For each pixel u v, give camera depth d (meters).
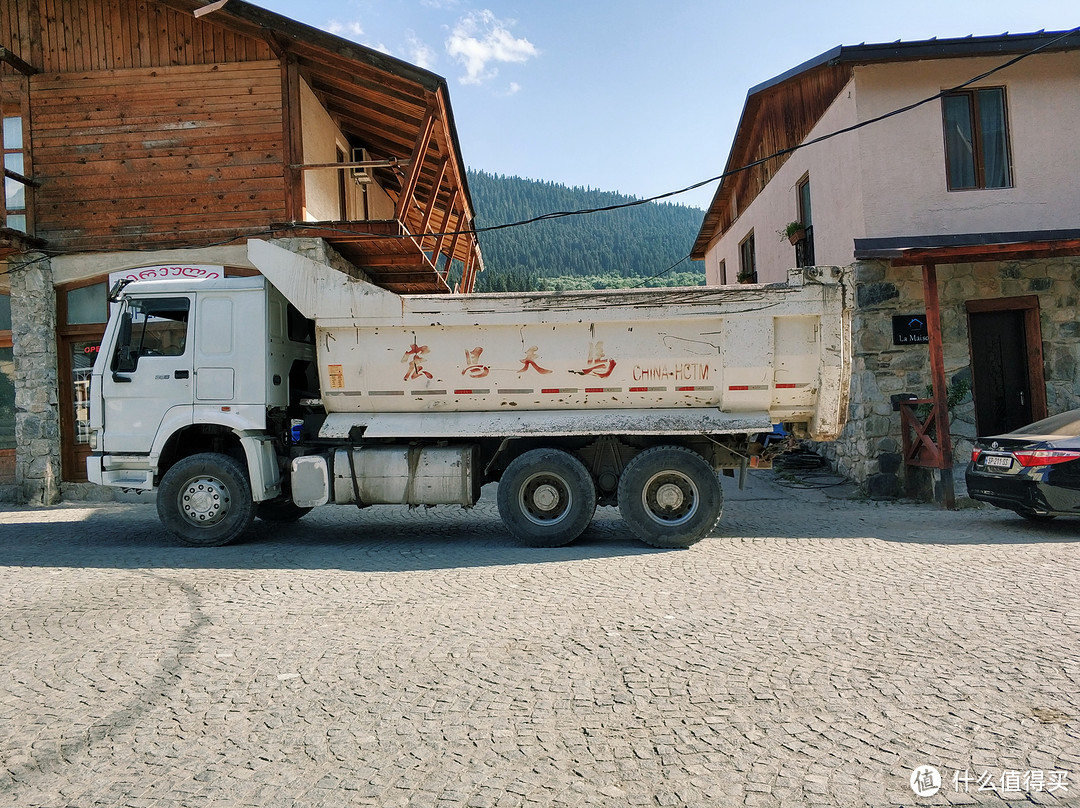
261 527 9.84
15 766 3.26
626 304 8.06
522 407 8.40
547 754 3.29
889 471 11.91
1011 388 12.16
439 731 3.54
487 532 9.33
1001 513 9.98
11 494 13.02
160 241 12.88
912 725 3.48
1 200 12.47
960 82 12.08
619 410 8.33
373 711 3.77
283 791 3.02
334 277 8.31
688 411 8.26
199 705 3.88
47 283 13.04
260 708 3.83
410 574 6.83
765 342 7.95
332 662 4.47
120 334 8.70
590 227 195.25
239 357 8.53
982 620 5.00
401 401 8.48
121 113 12.98
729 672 4.18
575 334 8.19
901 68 12.11
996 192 12.05
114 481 8.69
